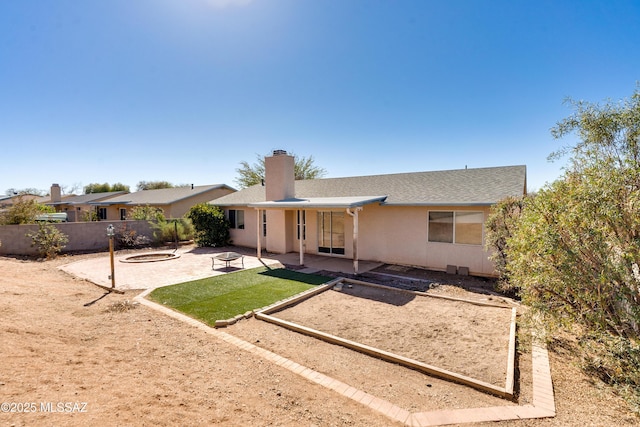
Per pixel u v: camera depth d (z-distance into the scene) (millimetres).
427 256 12539
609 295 4344
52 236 15742
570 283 4504
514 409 3889
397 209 13227
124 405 3436
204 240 19141
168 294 9086
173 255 16297
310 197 16281
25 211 18109
